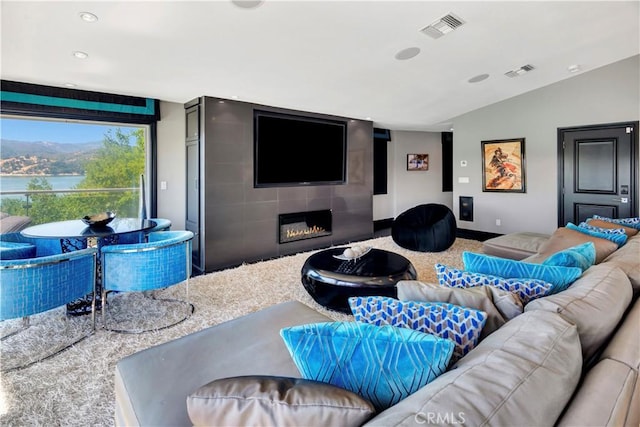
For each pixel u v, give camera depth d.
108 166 4.15
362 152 5.97
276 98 4.35
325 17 2.64
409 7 2.69
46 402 1.74
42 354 2.20
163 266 2.63
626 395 0.81
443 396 0.69
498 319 1.16
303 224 5.16
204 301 3.09
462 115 6.38
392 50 3.38
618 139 4.71
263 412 0.74
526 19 3.15
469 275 1.42
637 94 4.52
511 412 0.66
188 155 4.46
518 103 5.64
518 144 5.68
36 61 2.92
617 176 4.74
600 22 3.37
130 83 3.57
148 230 2.95
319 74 3.73
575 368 0.85
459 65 4.04
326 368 0.91
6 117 3.54
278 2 2.38
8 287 2.04
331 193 5.52
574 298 1.17
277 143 4.80
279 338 1.52
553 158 5.32
